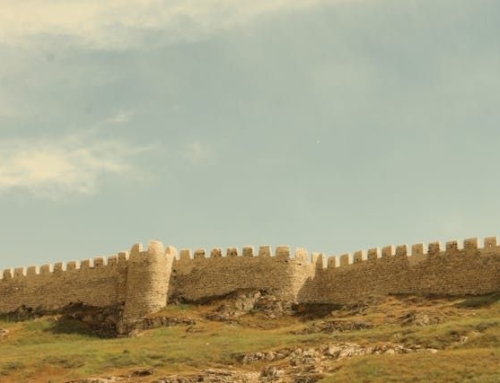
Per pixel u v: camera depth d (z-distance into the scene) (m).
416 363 65.50
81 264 109.62
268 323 96.31
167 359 77.00
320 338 78.94
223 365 75.44
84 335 100.38
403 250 98.00
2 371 76.62
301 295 100.94
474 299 90.81
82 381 71.00
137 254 104.00
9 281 113.25
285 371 69.94
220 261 103.94
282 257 101.56
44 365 77.56
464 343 71.00
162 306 102.69
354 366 66.88
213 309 100.44
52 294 110.19
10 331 101.75
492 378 60.91
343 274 100.75
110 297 106.75
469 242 94.75
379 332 78.75
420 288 96.12
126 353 79.50
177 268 105.31
